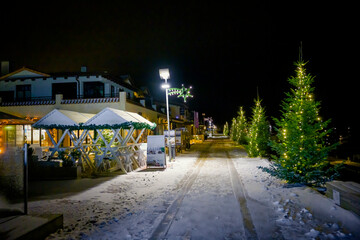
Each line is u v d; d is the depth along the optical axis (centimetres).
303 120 827
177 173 1067
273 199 631
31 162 991
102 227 477
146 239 422
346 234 420
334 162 1812
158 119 3058
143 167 1243
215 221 495
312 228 449
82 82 2098
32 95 2131
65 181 925
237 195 684
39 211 571
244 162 1405
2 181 659
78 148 1220
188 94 1529
